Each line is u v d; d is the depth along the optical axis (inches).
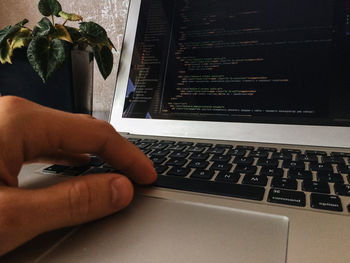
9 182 8.8
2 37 20.2
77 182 8.5
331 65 16.2
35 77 21.0
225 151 14.7
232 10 19.1
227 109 17.7
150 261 7.2
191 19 20.1
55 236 8.4
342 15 16.4
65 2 30.0
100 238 8.2
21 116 9.5
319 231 8.0
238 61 18.2
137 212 9.5
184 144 16.3
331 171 11.5
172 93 19.3
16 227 7.3
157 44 20.5
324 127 15.3
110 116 20.6
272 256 7.1
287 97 16.6
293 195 9.8
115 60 29.0
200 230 8.3
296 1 17.5
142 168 11.1
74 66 20.8
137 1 21.5
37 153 10.1
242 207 9.4
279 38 17.6
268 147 15.1
